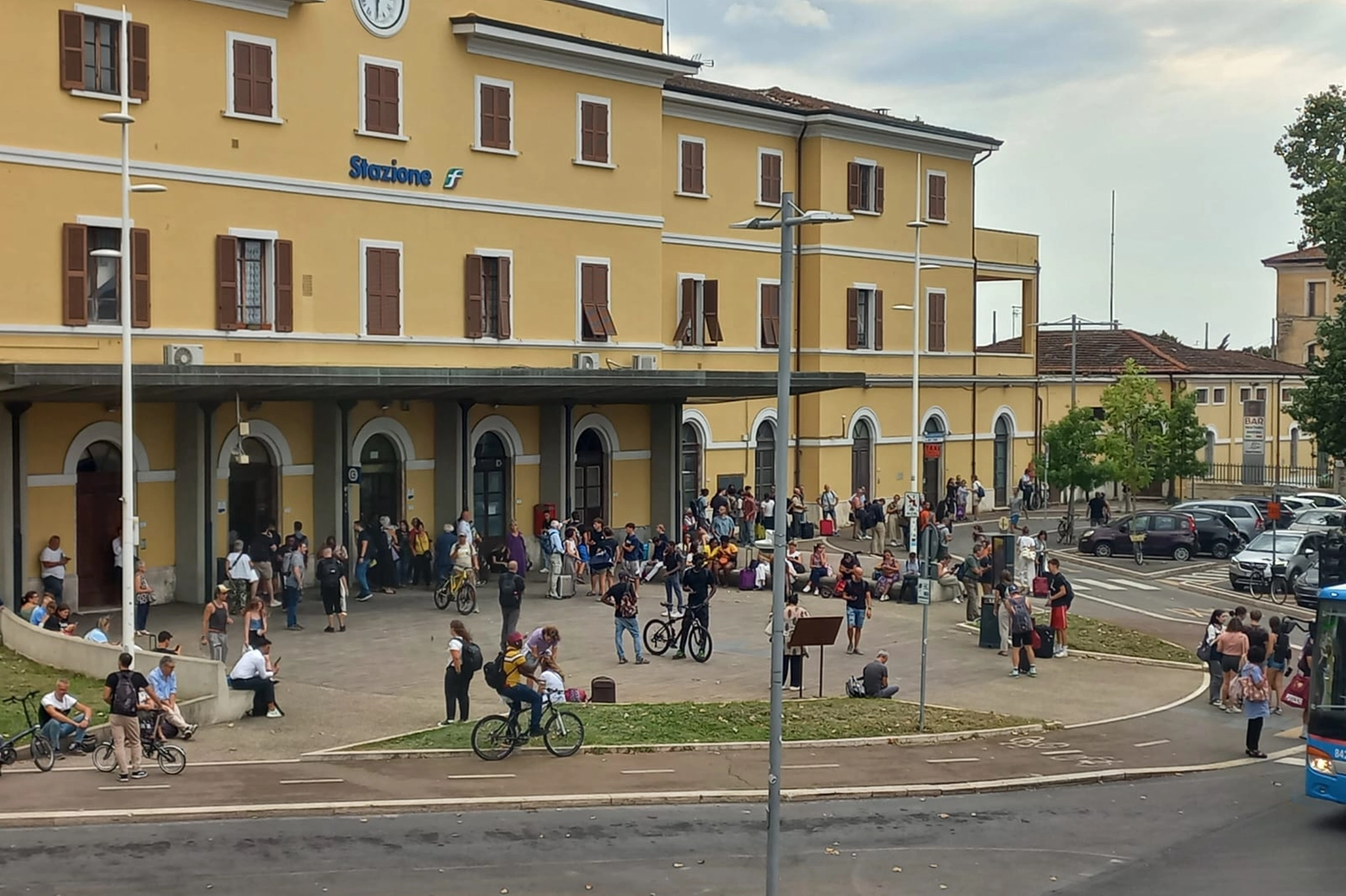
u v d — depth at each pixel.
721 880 16.19
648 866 16.62
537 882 15.87
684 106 46.00
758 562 37.81
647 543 41.66
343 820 18.14
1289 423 79.56
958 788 20.73
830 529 49.28
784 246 15.10
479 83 37.19
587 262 40.00
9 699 21.84
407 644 28.81
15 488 29.14
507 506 39.56
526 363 38.47
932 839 18.25
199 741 21.59
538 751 21.50
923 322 55.03
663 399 42.12
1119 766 22.45
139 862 16.09
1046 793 20.91
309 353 33.69
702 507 44.41
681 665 28.16
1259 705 23.33
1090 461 54.53
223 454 33.00
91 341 29.92
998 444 60.59
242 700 22.89
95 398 29.44
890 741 23.09
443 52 36.41
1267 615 38.88
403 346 35.62
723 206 47.69
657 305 42.06
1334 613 18.95
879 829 18.67
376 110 34.94
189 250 31.50
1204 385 72.81
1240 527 52.09
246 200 32.47
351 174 34.47
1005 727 24.47
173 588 32.22
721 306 47.81
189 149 31.42
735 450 48.94
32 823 17.52
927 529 23.94
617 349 40.88
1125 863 17.38
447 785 19.66
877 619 34.50
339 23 34.16
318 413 34.72
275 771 20.09
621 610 28.08
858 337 52.00
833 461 51.56
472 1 36.91
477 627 30.92
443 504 37.47
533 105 38.53
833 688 26.95
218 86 31.94
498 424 39.00
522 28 37.31
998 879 16.64
